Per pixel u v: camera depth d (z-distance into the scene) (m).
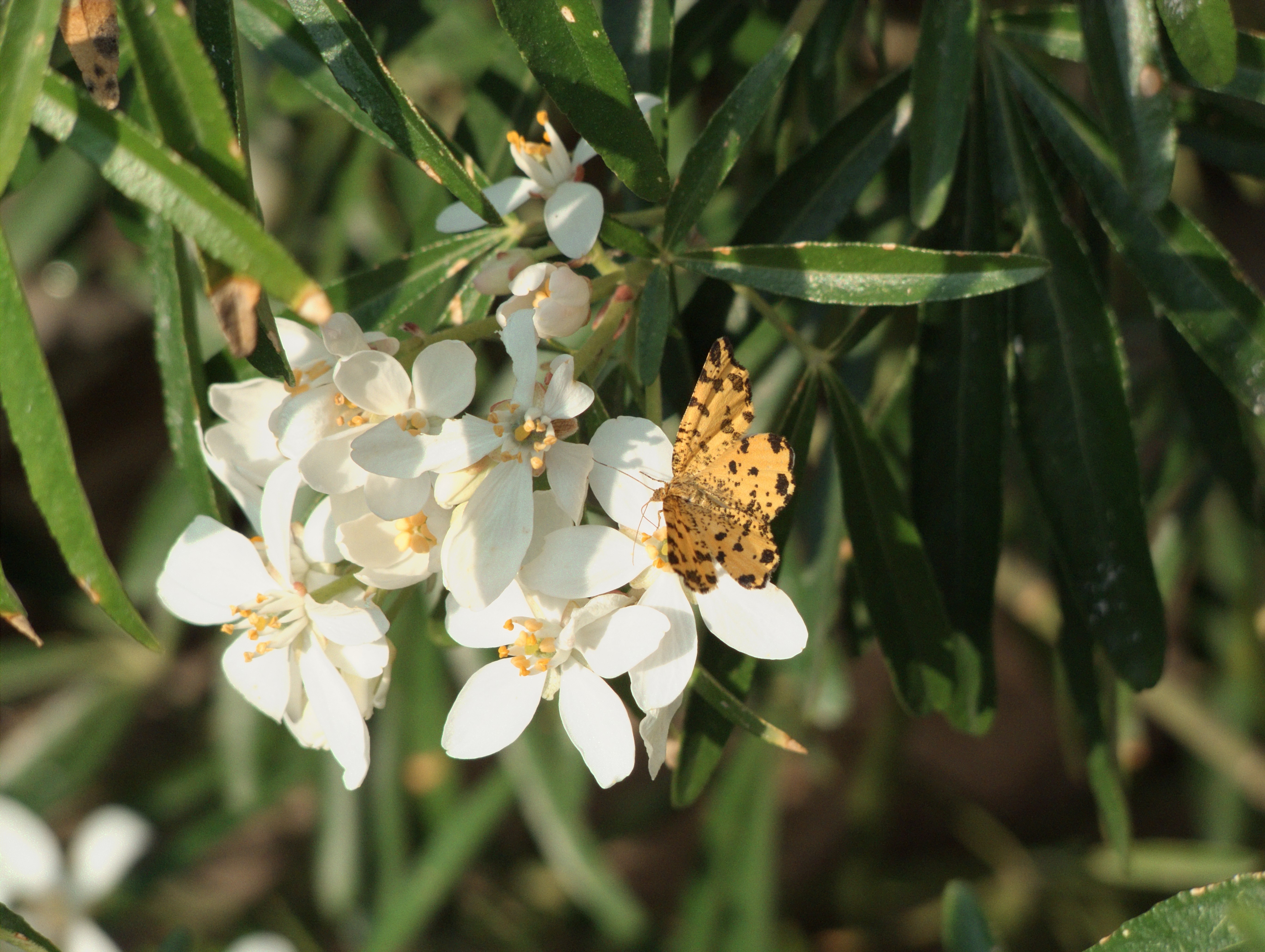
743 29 0.35
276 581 0.30
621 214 0.34
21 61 0.26
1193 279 0.31
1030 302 0.32
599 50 0.29
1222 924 0.29
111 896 0.46
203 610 0.30
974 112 0.32
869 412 0.37
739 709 0.29
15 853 0.45
